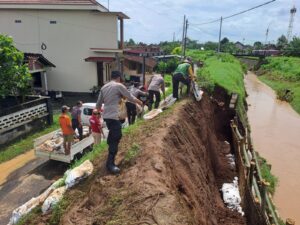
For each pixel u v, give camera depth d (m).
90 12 22.52
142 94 10.83
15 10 23.44
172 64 39.75
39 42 23.86
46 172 10.24
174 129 7.88
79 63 23.75
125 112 9.74
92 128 10.05
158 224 4.01
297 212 10.74
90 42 23.22
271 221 7.31
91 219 4.64
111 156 5.64
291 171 14.00
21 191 9.04
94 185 5.39
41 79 22.73
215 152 12.05
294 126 21.89
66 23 23.11
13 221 5.93
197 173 7.27
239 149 11.20
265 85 42.72
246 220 8.35
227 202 9.41
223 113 15.52
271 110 26.94
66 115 9.42
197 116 11.21
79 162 7.27
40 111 15.36
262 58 60.12
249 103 29.61
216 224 6.82
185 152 7.46
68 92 24.42
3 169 10.77
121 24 24.23
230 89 16.45
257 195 7.96
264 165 13.32
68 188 5.77
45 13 23.16
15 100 15.81
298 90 32.00
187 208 4.88
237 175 11.28
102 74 23.94
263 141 18.34
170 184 5.02
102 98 5.64
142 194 4.57
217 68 23.53
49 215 5.41
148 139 6.77
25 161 11.39
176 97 11.79
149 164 5.45
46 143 10.37
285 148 17.16
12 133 13.48
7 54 13.23
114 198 4.74
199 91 14.43
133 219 4.20
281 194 11.84
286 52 59.88
